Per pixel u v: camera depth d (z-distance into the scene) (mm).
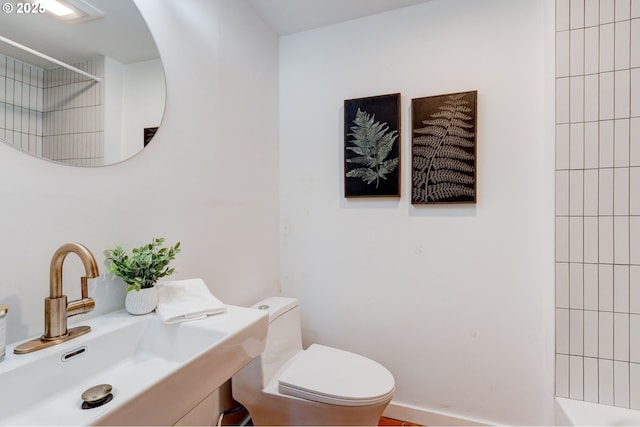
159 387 604
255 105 1747
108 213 989
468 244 1607
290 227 1971
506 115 1539
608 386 1323
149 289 986
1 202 749
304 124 1937
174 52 1224
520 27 1519
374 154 1738
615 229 1308
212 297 1057
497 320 1563
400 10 1729
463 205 1613
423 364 1691
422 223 1688
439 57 1653
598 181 1325
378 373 1346
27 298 796
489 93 1566
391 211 1747
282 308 1574
